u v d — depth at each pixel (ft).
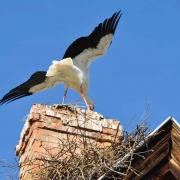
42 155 46.42
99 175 40.06
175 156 34.47
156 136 35.24
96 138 48.01
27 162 45.88
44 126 47.85
